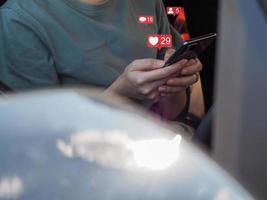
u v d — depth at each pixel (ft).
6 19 10.12
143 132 4.97
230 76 5.58
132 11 10.57
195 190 4.75
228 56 5.59
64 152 4.75
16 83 10.08
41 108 5.00
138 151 4.85
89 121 4.95
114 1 10.38
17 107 4.98
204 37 9.16
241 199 4.81
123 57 10.39
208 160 5.03
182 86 9.64
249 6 5.56
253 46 5.49
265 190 5.50
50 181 4.61
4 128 4.82
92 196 4.60
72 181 4.64
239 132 5.53
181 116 10.03
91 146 4.82
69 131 4.86
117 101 5.30
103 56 10.21
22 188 4.57
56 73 10.19
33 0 10.13
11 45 10.04
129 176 4.73
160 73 9.39
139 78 9.48
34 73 10.04
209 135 6.98
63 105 5.04
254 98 5.49
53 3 10.14
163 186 4.73
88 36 10.18
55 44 10.07
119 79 9.78
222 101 5.63
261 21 5.53
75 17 10.13
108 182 4.67
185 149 5.01
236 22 5.55
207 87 11.89
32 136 4.80
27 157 4.69
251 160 5.52
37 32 10.00
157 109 9.95
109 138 4.88
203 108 10.48
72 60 10.12
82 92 5.28
